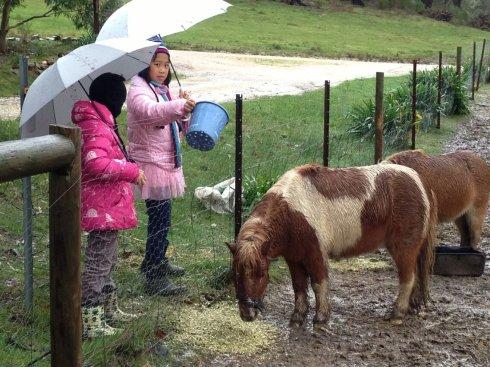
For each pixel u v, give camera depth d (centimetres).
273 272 437
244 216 499
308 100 1186
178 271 401
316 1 3747
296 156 682
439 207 430
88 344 309
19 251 411
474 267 463
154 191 367
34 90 310
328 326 371
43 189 528
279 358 334
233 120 937
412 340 361
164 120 350
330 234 348
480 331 375
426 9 3959
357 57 2320
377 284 441
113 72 363
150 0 392
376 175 362
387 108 897
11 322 323
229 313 374
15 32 1811
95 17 1412
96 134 310
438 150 920
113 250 327
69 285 205
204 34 2506
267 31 2789
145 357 313
